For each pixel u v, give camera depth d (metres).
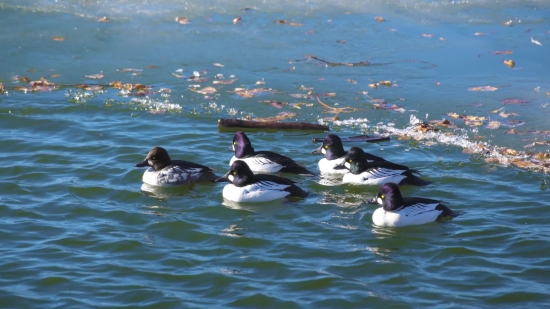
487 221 12.36
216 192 13.76
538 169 14.48
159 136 16.20
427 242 11.66
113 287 10.20
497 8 24.41
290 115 17.28
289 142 16.17
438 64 20.42
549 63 20.39
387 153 15.41
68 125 16.67
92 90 18.69
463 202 13.15
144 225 12.22
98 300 9.86
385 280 10.45
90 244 11.46
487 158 15.04
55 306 9.67
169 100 18.14
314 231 12.07
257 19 23.42
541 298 9.95
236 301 9.85
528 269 10.77
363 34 22.44
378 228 12.18
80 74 19.59
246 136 15.05
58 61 20.27
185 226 12.16
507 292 10.11
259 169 14.46
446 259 11.09
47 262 10.86
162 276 10.52
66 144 15.70
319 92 18.67
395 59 20.73
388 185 12.28
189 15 23.58
